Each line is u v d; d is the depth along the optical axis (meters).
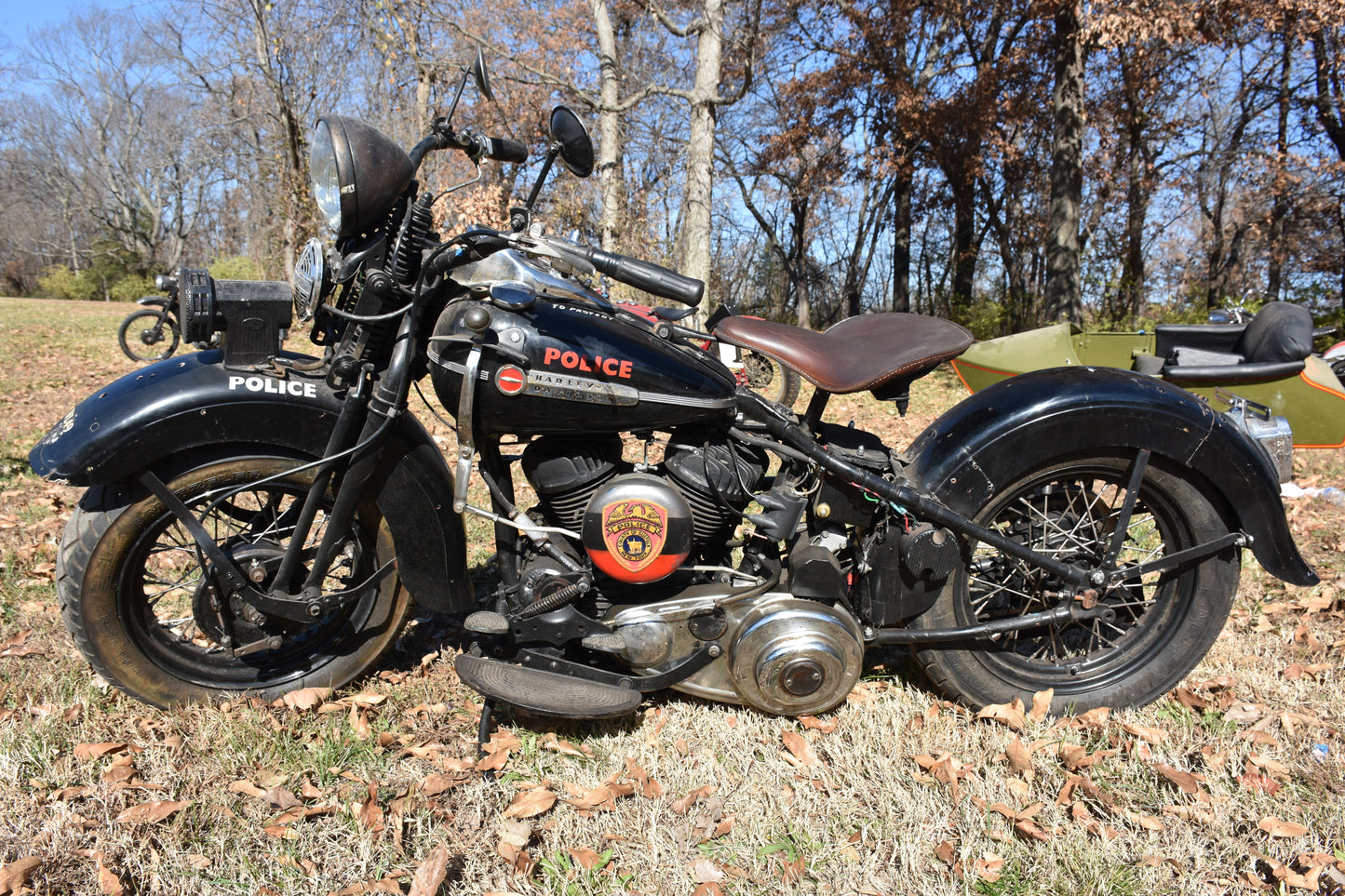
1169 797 2.14
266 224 26.66
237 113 25.19
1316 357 5.08
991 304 19.52
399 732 2.40
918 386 10.66
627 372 2.15
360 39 15.65
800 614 2.30
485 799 2.12
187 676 2.43
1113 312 17.55
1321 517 4.36
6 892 1.74
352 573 2.57
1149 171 22.08
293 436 2.26
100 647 2.25
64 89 46.91
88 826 1.96
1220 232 24.22
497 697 2.20
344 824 2.00
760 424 2.30
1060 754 2.32
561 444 2.28
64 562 2.18
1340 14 12.18
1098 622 2.61
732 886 1.87
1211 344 5.58
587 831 2.03
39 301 29.70
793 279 32.44
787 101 24.64
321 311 2.25
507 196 13.37
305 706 2.43
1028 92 19.42
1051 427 2.28
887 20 20.38
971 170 21.59
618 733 2.42
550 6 19.91
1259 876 1.88
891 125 22.36
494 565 3.53
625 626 2.31
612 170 14.08
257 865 1.88
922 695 2.64
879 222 30.38
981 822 2.06
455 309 2.16
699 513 2.32
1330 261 21.27
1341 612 3.21
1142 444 2.29
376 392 2.23
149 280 40.56
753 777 2.24
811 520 2.43
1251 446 2.33
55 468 2.06
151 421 2.10
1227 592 2.46
